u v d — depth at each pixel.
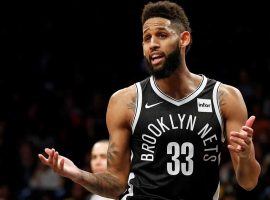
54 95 16.39
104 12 18.98
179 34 5.17
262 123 14.07
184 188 5.10
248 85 16.16
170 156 5.12
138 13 18.69
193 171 5.11
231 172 12.13
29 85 17.33
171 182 5.11
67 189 12.76
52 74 17.78
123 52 18.48
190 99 5.20
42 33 18.81
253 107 14.78
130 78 17.66
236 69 17.41
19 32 18.78
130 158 5.33
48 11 19.16
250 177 5.02
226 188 11.62
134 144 5.24
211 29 18.20
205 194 5.14
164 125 5.14
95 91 17.06
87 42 18.72
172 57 5.12
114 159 5.27
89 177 5.00
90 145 14.47
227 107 5.19
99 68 18.00
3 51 18.31
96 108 15.82
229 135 5.17
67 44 18.70
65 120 15.28
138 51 18.36
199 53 17.92
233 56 17.80
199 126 5.13
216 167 5.18
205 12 18.36
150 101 5.23
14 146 14.29
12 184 13.49
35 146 14.19
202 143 5.12
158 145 5.14
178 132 5.12
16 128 15.19
